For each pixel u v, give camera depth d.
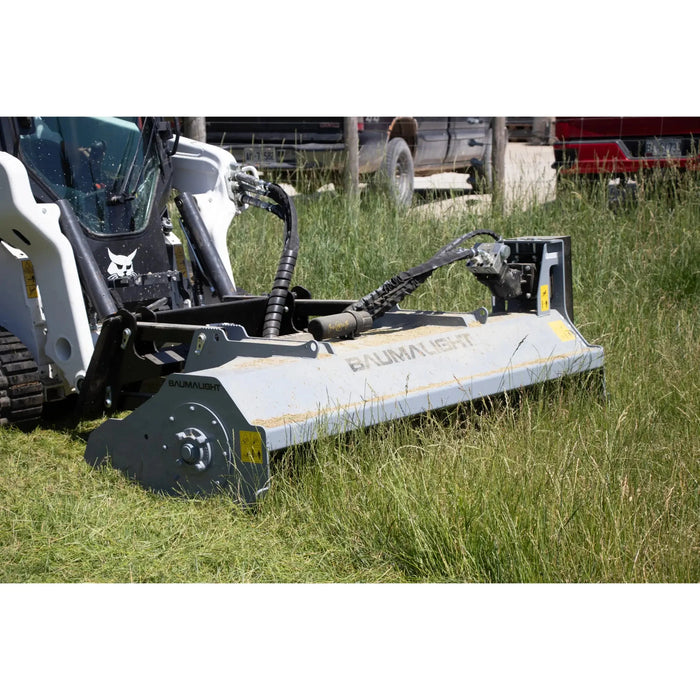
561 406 4.77
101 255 5.32
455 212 9.41
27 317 5.10
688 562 3.53
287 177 10.32
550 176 10.34
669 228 8.33
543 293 5.26
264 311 5.49
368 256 8.16
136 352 4.83
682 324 6.65
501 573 3.55
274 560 3.69
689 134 9.48
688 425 4.85
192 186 6.20
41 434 5.04
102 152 5.50
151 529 3.90
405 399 4.29
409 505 3.79
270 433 3.82
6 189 4.81
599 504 3.77
